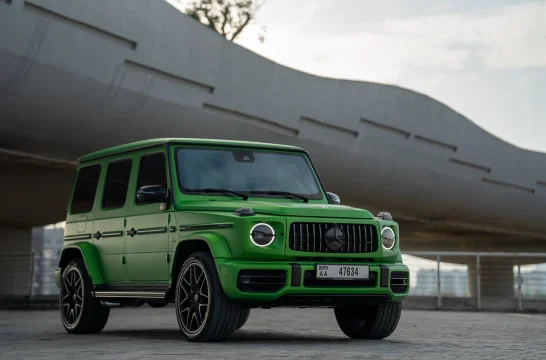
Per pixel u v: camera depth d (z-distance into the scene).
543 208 43.88
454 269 20.53
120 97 22.44
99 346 7.09
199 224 7.41
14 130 21.19
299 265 7.06
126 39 22.09
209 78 25.16
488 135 39.06
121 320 12.91
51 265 23.77
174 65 23.83
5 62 19.11
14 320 13.14
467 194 39.53
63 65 20.42
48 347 7.12
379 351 6.47
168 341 7.56
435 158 36.41
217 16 38.94
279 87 28.00
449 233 46.81
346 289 7.22
